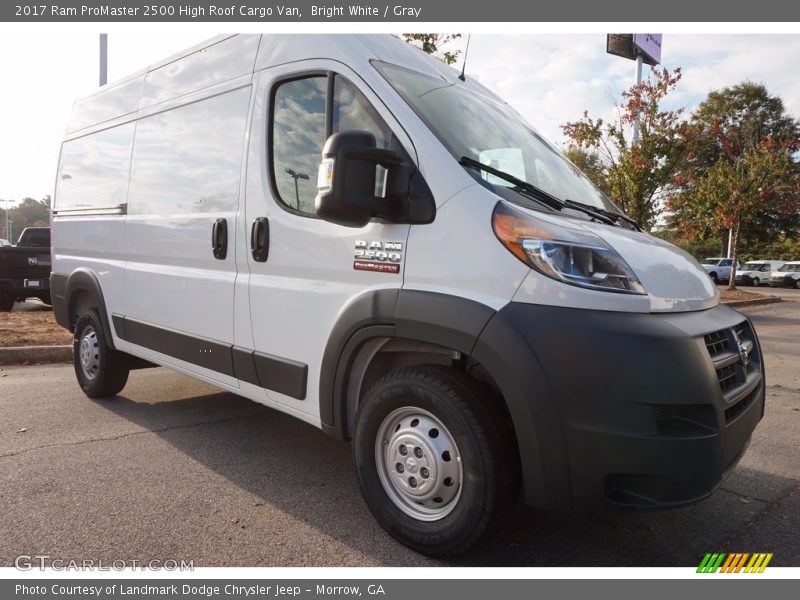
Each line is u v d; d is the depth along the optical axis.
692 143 14.14
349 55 2.96
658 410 2.15
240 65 3.54
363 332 2.68
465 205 2.47
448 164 2.56
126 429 4.22
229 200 3.47
